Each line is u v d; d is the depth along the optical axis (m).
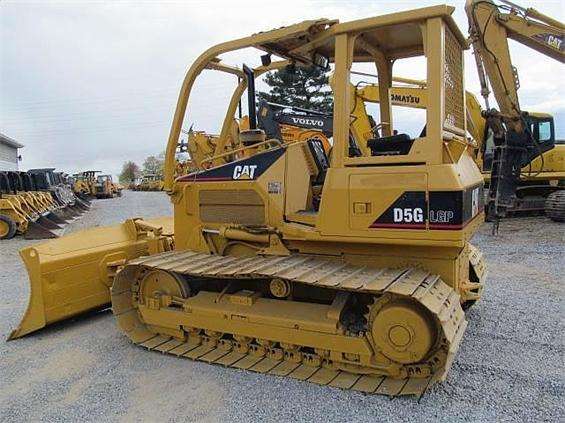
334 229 3.81
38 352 4.68
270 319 4.00
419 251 3.81
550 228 11.07
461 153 3.85
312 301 4.25
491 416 3.26
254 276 3.82
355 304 4.02
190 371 4.11
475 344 4.49
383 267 3.93
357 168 3.71
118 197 38.16
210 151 10.05
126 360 4.39
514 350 4.33
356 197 3.70
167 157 5.08
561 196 11.65
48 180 21.95
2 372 4.26
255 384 3.80
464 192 3.45
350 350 3.71
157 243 5.72
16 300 6.77
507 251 8.75
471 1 9.89
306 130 6.72
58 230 15.38
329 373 3.87
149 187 52.69
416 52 4.68
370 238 3.66
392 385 3.60
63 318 5.20
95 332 5.16
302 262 4.08
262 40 4.27
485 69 10.20
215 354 4.34
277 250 4.38
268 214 4.42
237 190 4.60
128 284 4.89
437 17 3.54
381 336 3.53
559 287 6.34
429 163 3.50
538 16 9.67
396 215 3.56
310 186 4.61
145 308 4.74
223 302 4.35
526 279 6.79
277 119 6.44
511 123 10.45
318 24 3.96
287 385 3.75
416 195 3.49
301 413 3.37
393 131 4.93
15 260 10.26
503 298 5.89
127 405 3.59
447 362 3.18
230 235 4.56
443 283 3.64
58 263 5.13
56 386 3.95
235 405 3.51
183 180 4.97
